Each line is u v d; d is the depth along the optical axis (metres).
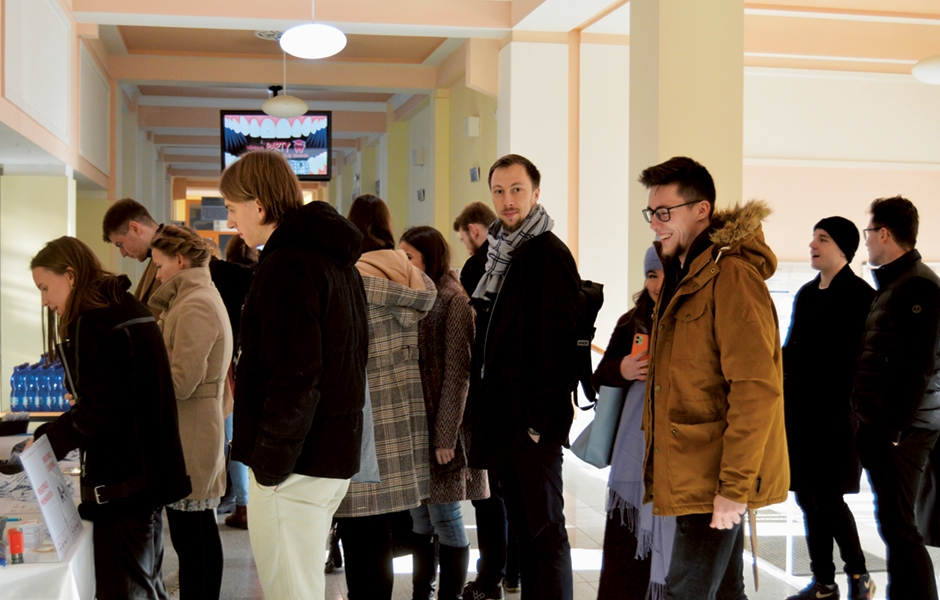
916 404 2.76
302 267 1.89
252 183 2.04
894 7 6.87
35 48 5.60
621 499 2.56
